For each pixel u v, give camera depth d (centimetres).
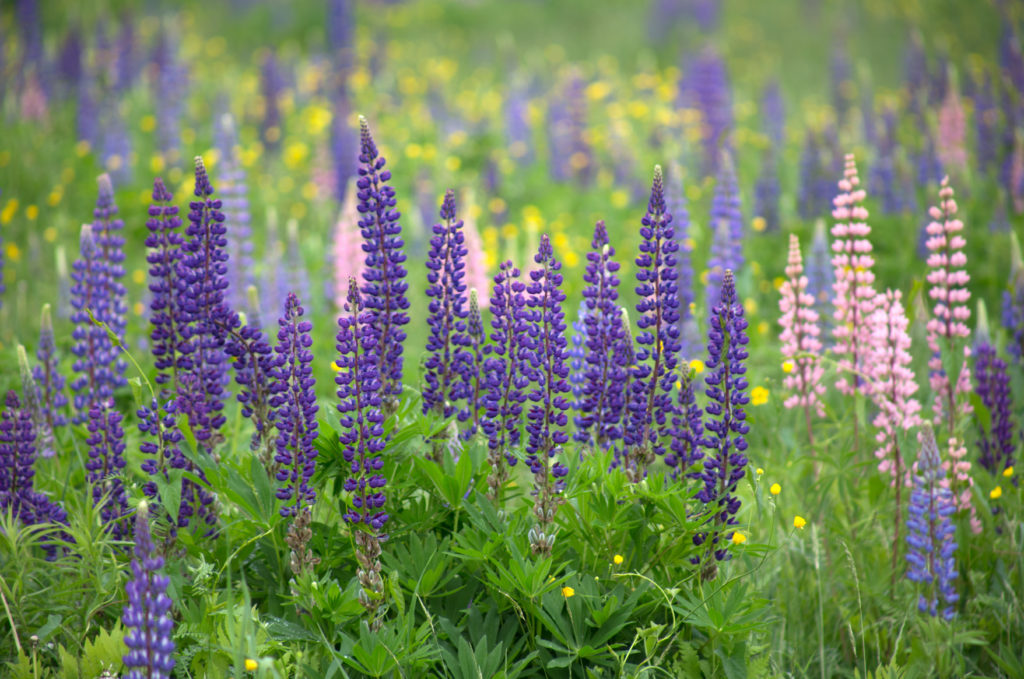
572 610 339
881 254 851
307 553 349
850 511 462
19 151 1089
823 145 1067
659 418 379
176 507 345
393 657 309
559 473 353
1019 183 922
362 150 364
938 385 481
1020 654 402
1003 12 1528
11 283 776
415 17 2358
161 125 1178
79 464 439
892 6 2197
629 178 1138
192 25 2233
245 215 713
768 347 638
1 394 518
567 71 1772
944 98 1175
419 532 370
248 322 499
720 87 1272
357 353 343
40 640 346
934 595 405
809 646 401
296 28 2256
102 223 480
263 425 365
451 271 383
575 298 769
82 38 1516
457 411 399
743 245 858
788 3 2342
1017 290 566
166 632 289
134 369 586
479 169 1256
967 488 449
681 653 356
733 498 365
